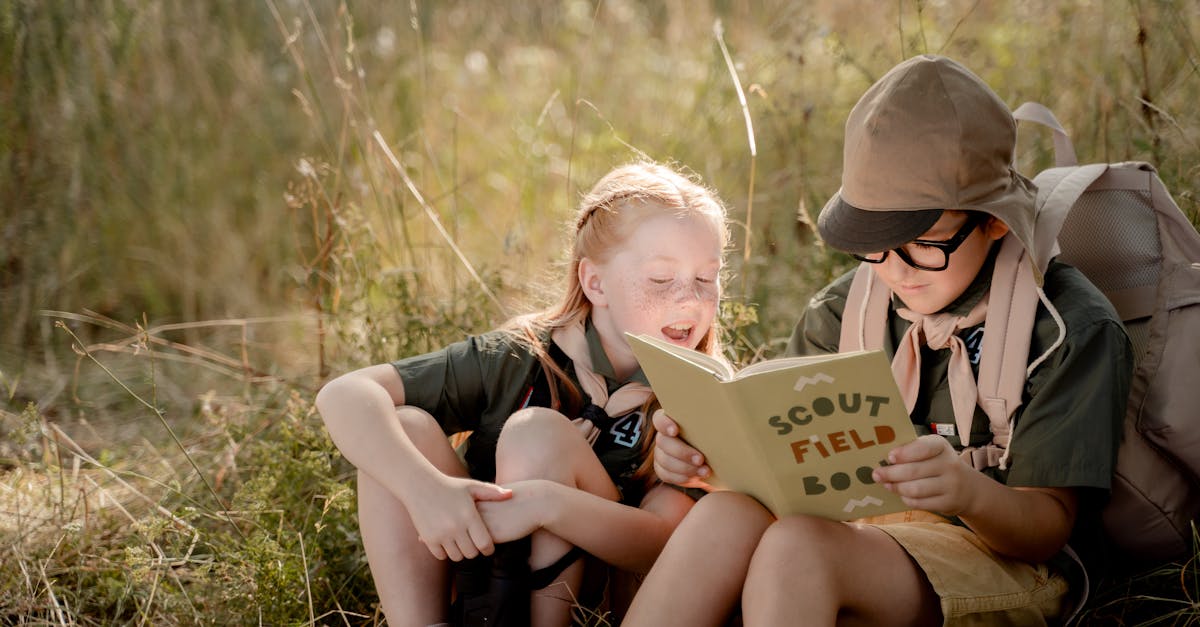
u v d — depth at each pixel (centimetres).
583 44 605
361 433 231
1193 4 356
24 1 441
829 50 408
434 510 219
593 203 256
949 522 230
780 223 402
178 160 474
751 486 207
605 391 251
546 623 223
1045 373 219
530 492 219
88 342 435
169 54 482
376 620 257
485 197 495
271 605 253
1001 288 226
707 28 572
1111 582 244
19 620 259
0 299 434
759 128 441
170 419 382
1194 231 237
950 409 235
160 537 292
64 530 276
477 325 341
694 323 247
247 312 448
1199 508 236
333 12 493
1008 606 208
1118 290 237
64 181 450
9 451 348
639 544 227
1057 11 392
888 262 229
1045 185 241
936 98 221
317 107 459
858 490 198
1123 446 230
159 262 459
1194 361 229
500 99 567
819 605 191
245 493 271
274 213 471
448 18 614
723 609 203
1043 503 209
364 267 377
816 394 185
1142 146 317
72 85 452
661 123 484
